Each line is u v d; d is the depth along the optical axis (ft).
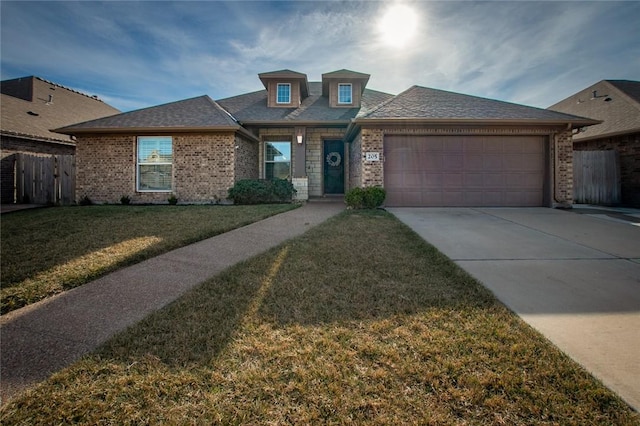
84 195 38.91
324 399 6.16
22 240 18.74
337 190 45.98
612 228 22.56
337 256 15.40
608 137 41.42
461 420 5.66
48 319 9.68
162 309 10.09
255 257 15.43
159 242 18.08
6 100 48.06
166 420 5.73
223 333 8.52
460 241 18.75
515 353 7.52
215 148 37.88
